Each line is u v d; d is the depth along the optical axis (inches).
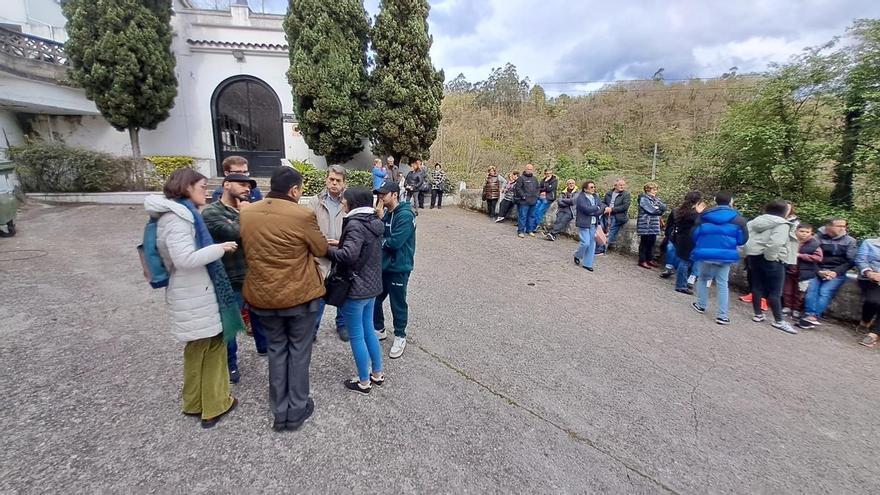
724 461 96.3
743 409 118.3
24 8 542.9
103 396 106.9
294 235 88.9
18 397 104.6
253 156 495.5
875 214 291.9
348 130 447.5
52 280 190.2
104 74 374.6
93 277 196.5
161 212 85.0
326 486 81.9
